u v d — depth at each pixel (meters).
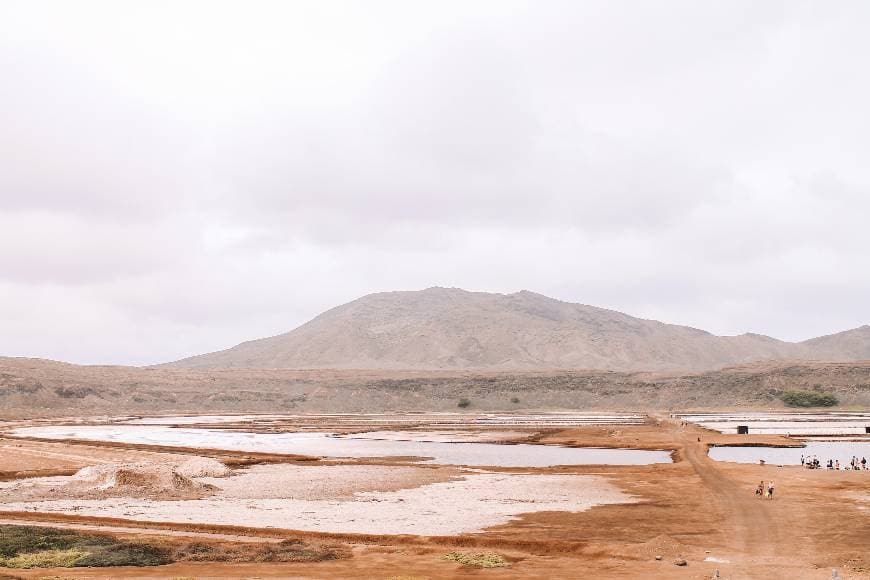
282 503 47.25
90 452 79.75
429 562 29.72
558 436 107.25
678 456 76.06
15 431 119.00
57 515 41.03
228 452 83.12
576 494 50.81
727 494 49.28
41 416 178.62
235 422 155.88
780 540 34.44
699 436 100.94
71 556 29.73
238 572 27.66
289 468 68.75
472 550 32.12
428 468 67.94
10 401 189.12
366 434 116.06
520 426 134.75
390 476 62.00
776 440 93.75
